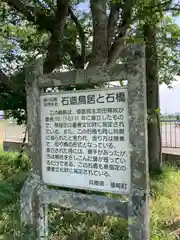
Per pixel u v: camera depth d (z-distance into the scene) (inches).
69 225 125.4
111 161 89.3
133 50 84.6
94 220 128.2
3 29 215.3
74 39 205.2
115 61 167.8
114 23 162.1
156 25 195.3
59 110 99.0
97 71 91.8
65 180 98.6
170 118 319.0
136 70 84.4
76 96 95.3
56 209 133.0
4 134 427.2
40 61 103.7
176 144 331.9
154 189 174.1
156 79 231.3
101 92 90.4
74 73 96.3
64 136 98.3
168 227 127.3
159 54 212.1
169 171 228.2
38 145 104.0
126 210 87.2
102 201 92.0
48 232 113.5
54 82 100.2
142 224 84.2
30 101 105.0
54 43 183.2
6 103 177.3
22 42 215.3
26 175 201.2
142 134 84.0
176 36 187.3
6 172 225.8
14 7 183.2
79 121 95.0
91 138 92.9
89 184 93.5
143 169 84.0
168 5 158.1
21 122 195.8
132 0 144.5
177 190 179.3
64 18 180.9
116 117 88.0
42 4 188.5
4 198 153.1
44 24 181.8
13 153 294.7
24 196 106.4
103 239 114.9
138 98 84.2
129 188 86.1
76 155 96.0
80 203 96.1
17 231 116.2
